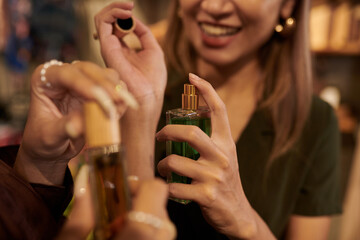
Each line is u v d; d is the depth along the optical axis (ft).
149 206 0.69
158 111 1.11
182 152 1.08
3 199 0.84
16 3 4.00
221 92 1.85
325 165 1.95
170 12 2.08
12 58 4.10
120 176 0.74
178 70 1.87
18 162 0.93
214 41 1.70
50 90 0.83
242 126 1.79
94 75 0.72
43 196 0.93
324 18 4.50
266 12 1.59
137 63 1.12
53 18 4.14
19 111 4.13
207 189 0.99
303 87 1.82
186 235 1.45
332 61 5.13
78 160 1.33
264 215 1.65
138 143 0.95
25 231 0.86
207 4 1.59
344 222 3.93
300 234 1.94
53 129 0.80
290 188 1.79
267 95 1.80
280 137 1.73
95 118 0.67
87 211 0.74
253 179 1.64
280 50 1.86
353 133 4.57
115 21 1.13
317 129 1.90
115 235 0.75
